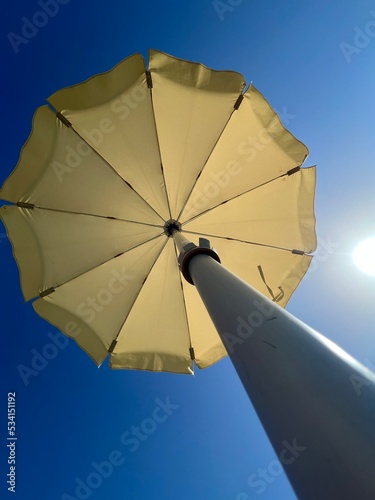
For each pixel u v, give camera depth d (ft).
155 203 15.26
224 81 13.17
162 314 16.26
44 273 14.52
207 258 10.35
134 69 12.67
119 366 15.30
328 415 4.28
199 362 16.35
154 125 13.91
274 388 5.07
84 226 14.90
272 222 15.83
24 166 13.42
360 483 3.60
